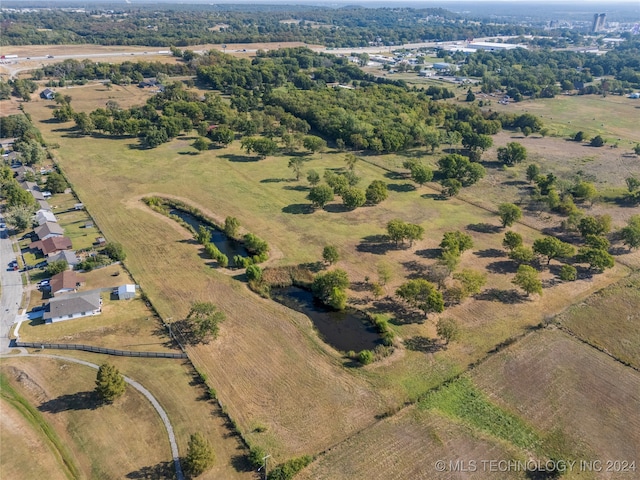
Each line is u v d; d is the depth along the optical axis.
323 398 67.50
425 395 68.06
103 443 59.84
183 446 59.69
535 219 122.00
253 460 56.59
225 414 64.31
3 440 59.44
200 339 78.44
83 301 82.94
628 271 99.19
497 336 80.31
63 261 93.88
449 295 90.19
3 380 69.12
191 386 69.12
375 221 120.00
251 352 76.19
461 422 63.78
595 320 84.12
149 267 98.38
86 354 74.56
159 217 119.94
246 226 116.50
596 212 125.00
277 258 102.44
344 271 96.19
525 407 66.25
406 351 76.69
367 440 60.84
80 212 121.50
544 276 97.19
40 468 56.34
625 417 64.69
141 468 56.81
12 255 100.38
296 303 90.62
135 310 85.00
